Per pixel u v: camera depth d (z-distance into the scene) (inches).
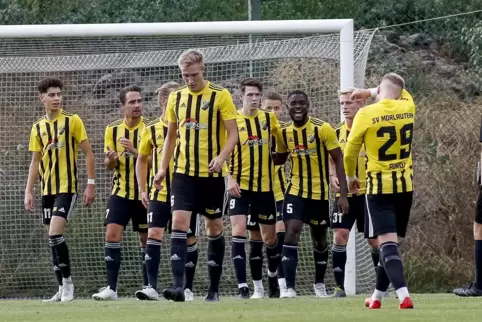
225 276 1549.0
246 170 1230.3
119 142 1280.8
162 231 1147.3
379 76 1871.3
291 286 1248.8
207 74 1592.0
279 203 1366.9
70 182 1264.8
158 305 989.2
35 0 1978.3
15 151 1617.9
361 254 1445.6
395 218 829.8
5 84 1625.2
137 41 1574.8
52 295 1595.7
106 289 1248.8
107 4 1996.8
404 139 826.2
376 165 827.4
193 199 1002.7
